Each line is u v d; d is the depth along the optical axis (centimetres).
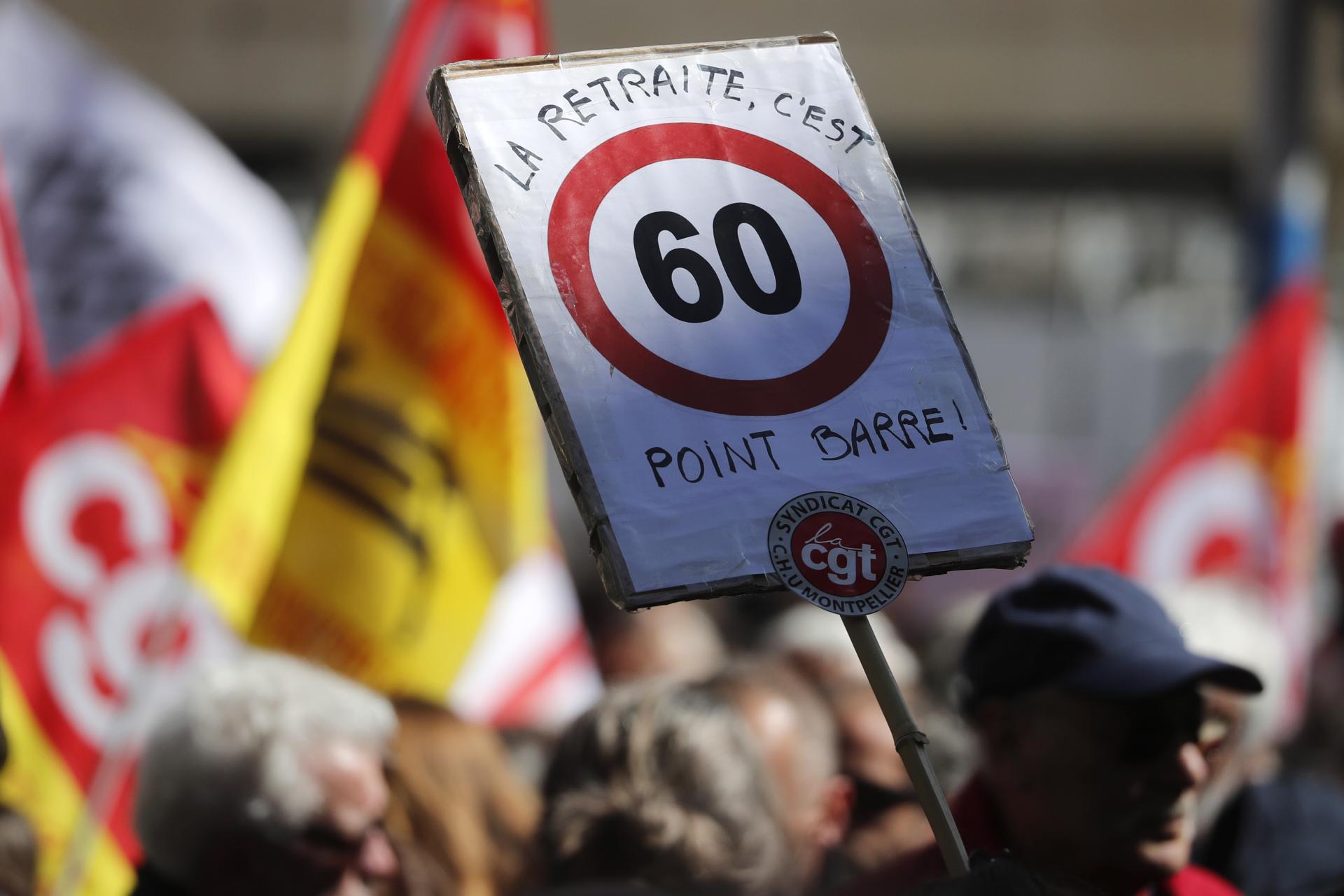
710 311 689
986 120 6006
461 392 1207
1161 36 5916
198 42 5862
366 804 865
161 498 1221
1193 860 1105
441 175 1197
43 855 1113
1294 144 2517
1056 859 860
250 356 1361
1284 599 1786
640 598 641
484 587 1216
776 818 954
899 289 711
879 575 664
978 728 896
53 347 1320
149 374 1227
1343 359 3186
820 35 751
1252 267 2539
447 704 1013
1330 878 1083
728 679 1209
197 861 848
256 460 1102
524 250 677
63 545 1173
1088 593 876
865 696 1377
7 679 1134
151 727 937
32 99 1318
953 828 635
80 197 1330
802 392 685
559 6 5862
